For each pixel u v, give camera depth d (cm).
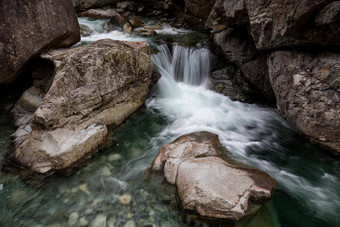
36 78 562
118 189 387
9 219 331
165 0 1273
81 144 432
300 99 491
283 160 481
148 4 1355
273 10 470
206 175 354
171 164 397
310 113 475
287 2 433
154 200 364
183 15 1230
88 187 390
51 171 406
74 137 430
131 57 530
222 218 318
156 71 725
